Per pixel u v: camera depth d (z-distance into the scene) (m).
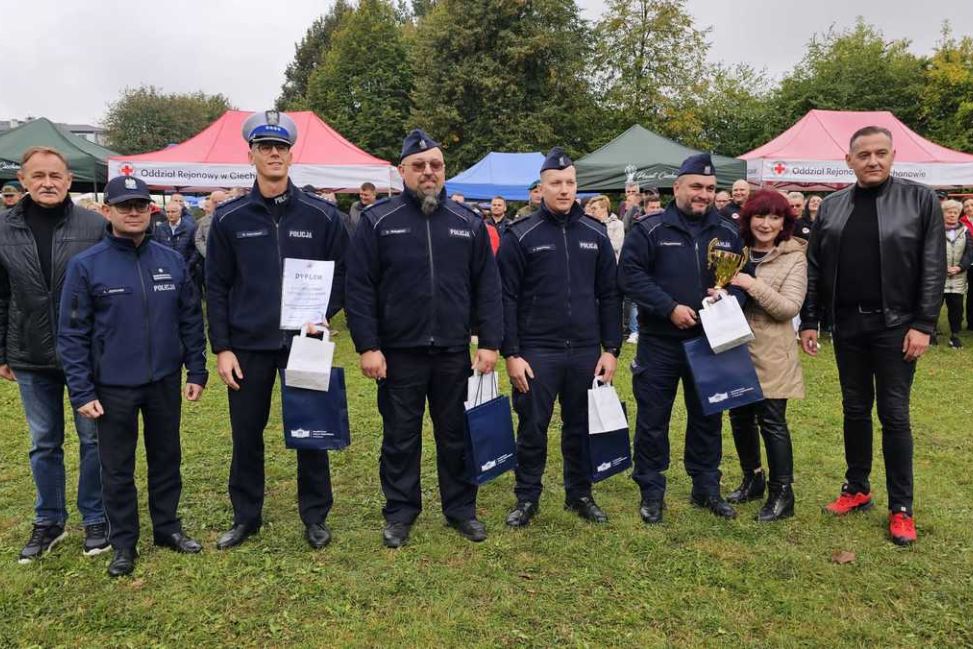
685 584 3.10
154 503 3.40
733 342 3.56
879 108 29.47
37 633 2.73
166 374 3.28
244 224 3.25
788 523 3.71
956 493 4.15
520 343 3.68
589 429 3.62
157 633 2.75
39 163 3.10
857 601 2.97
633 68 29.09
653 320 3.78
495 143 27.17
